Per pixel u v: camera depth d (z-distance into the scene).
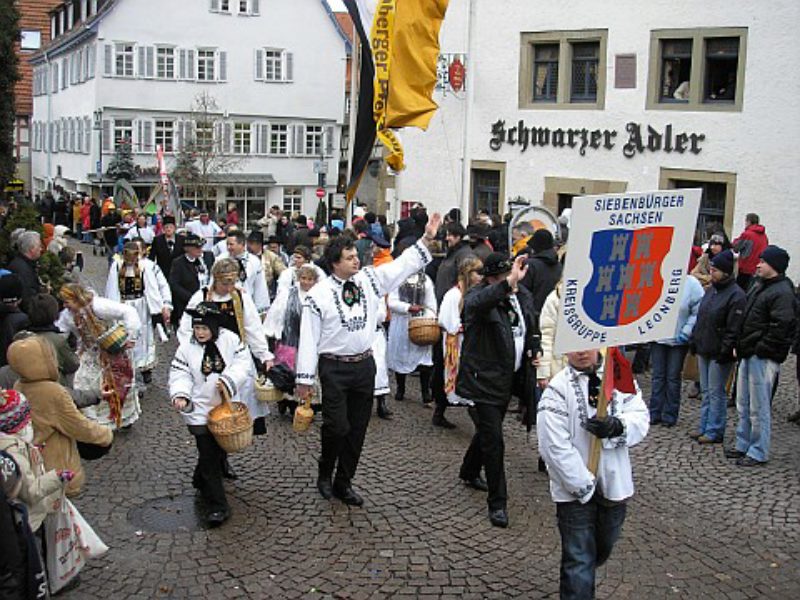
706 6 19.45
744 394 9.05
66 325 9.01
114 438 9.34
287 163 45.25
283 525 7.13
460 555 6.64
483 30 23.16
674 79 20.36
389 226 24.31
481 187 23.89
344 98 46.31
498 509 7.23
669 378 10.26
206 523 7.14
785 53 18.45
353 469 7.58
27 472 5.09
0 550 4.57
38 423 5.82
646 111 20.50
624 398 5.30
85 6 45.50
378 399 10.34
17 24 21.47
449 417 10.48
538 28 22.14
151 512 7.36
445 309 9.48
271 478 8.23
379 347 10.14
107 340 8.90
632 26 20.58
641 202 5.01
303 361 7.25
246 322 7.48
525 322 7.80
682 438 9.87
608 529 5.29
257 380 8.00
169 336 15.05
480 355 7.16
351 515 7.36
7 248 13.48
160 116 42.47
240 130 44.19
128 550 6.61
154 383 11.91
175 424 9.94
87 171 43.31
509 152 22.97
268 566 6.40
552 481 5.23
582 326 4.96
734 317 9.10
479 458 7.93
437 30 13.55
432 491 7.96
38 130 54.41
